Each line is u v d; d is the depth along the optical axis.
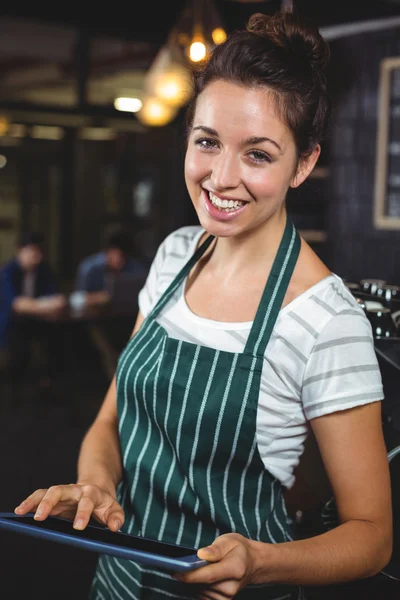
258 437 1.07
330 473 1.04
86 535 0.96
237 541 0.89
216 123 0.99
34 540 2.84
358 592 1.17
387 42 4.22
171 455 1.13
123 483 1.23
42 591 2.42
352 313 1.04
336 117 4.51
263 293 1.08
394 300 1.43
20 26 5.31
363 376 1.01
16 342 5.26
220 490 1.10
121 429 1.20
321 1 3.78
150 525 1.15
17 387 5.22
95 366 5.89
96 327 5.32
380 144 4.29
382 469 1.02
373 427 1.03
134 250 5.62
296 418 1.08
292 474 1.15
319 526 1.24
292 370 1.04
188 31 3.43
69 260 7.87
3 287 5.20
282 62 0.99
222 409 1.06
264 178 1.00
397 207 4.28
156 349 1.15
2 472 3.59
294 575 0.94
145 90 4.71
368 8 3.90
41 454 3.88
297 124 1.01
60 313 4.81
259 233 1.11
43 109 5.66
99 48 5.74
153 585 1.12
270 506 1.12
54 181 7.94
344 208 4.53
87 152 7.89
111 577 1.20
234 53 1.00
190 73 1.09
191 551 0.90
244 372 1.06
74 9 5.06
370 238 4.41
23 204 7.95
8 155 7.84
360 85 4.40
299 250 1.11
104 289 5.52
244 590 1.09
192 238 1.27
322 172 4.61
